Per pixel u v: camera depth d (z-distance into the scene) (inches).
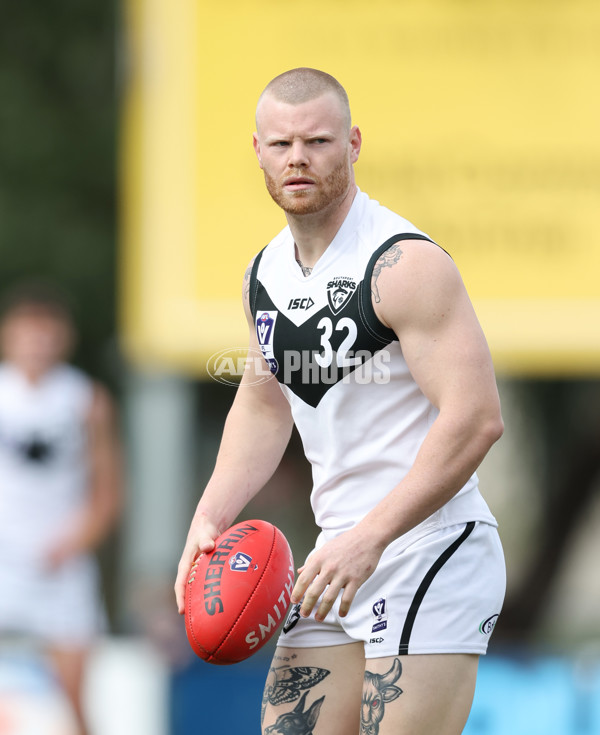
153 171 1204.5
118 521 1456.7
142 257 1206.3
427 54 1199.6
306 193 470.3
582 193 1197.7
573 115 1197.7
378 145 1202.6
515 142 1200.8
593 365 1203.9
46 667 956.0
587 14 1192.8
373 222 486.9
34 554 988.6
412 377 482.0
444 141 1198.9
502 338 1205.7
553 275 1200.8
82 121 1830.7
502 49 1198.9
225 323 1203.2
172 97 1202.0
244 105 1202.6
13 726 940.6
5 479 995.3
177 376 1331.2
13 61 1829.5
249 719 934.4
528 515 1763.0
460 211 1202.6
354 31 1200.8
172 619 1056.2
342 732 499.8
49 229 1796.3
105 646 964.6
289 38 1199.6
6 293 1779.0
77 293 1800.0
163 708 944.3
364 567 449.4
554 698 877.2
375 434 488.4
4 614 984.9
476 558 485.7
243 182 1202.0
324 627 505.0
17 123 1807.3
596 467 1691.7
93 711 951.0
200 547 506.6
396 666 473.7
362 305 472.7
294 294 491.8
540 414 1754.4
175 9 1200.2
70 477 1009.5
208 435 1715.1
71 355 1820.9
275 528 519.2
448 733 474.6
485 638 486.0
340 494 499.2
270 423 538.3
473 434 455.8
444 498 457.7
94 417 1013.8
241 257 1202.6
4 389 1001.5
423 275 462.0
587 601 1765.5
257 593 492.4
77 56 1838.1
